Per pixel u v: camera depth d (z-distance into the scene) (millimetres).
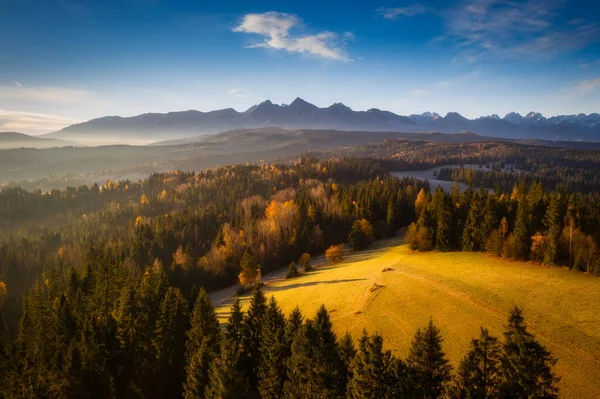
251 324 48656
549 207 79875
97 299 70562
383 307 64250
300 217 152375
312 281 94500
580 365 43188
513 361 31453
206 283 114062
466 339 51156
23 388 38844
